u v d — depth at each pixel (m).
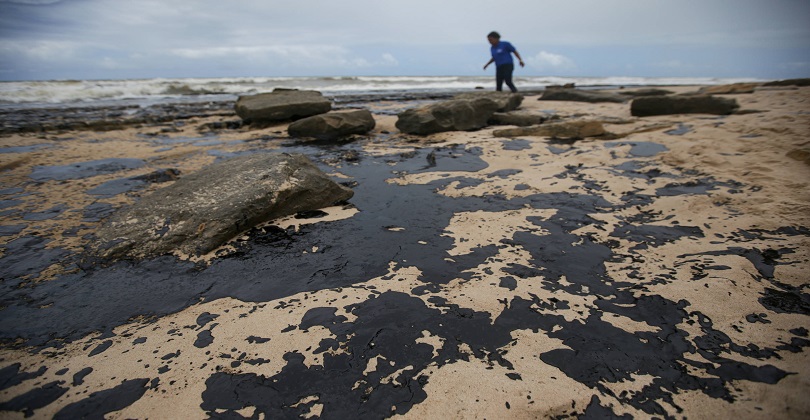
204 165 5.13
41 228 3.17
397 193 3.82
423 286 2.23
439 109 7.04
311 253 2.66
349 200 3.66
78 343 1.86
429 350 1.73
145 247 2.71
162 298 2.21
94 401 1.52
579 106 10.29
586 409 1.40
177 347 1.81
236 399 1.50
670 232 2.73
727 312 1.86
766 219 2.71
